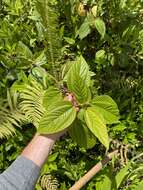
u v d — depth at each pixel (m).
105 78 2.47
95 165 2.05
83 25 2.32
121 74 2.50
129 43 2.41
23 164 1.28
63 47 2.32
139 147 2.26
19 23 2.55
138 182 2.04
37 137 1.33
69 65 1.41
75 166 2.26
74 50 2.51
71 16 2.44
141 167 2.00
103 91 2.44
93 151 2.32
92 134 1.34
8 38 2.43
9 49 2.36
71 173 2.21
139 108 2.39
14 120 2.15
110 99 1.24
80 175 2.21
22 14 2.55
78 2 2.39
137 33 2.41
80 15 2.38
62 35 2.37
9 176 1.26
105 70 2.47
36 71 2.22
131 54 2.45
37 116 2.11
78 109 1.25
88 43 2.50
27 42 2.47
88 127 1.25
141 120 2.34
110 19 2.48
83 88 1.24
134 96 2.44
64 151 2.30
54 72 1.38
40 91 2.18
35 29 2.51
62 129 1.21
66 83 1.29
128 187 2.03
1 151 2.29
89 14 2.32
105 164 1.98
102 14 2.44
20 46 2.31
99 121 1.22
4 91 2.37
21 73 2.29
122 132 2.28
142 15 2.49
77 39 2.50
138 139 2.31
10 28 2.48
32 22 2.52
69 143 2.29
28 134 2.29
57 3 2.49
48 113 1.21
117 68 2.49
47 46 1.32
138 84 2.46
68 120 1.21
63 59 2.30
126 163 1.95
